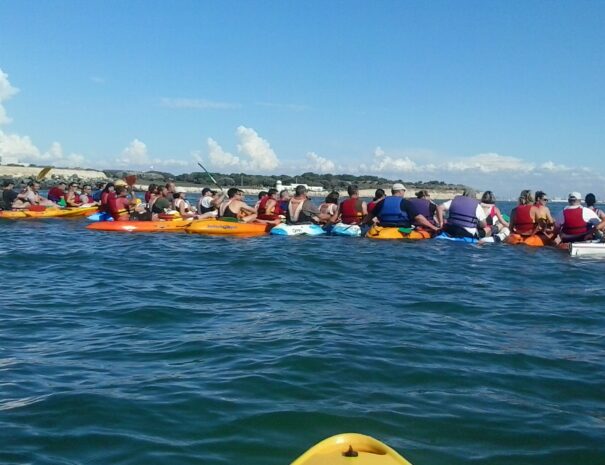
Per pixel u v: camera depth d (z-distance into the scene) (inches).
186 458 137.3
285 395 174.1
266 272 402.6
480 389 182.5
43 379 188.1
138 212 735.7
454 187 2945.4
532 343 235.6
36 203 925.2
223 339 232.1
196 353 214.7
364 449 112.9
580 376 196.2
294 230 660.1
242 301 307.3
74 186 965.8
